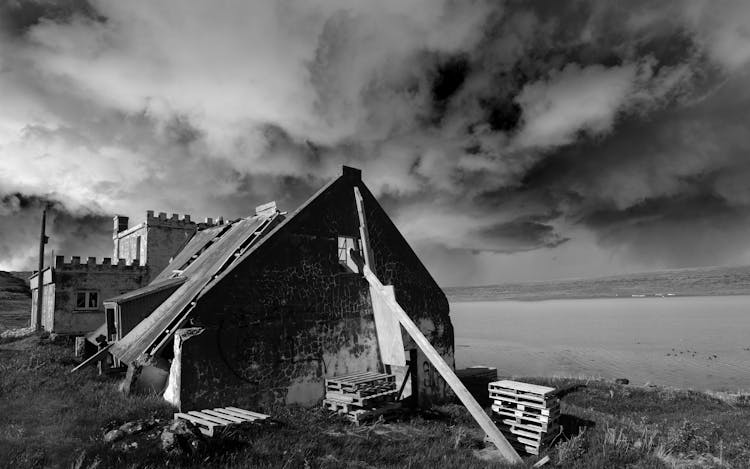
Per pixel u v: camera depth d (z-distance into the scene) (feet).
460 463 31.45
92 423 32.99
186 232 119.03
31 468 24.40
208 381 37.68
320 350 46.34
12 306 200.34
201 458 26.61
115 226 136.26
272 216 63.98
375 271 53.42
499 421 38.04
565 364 102.99
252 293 42.22
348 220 52.95
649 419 47.96
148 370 42.63
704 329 157.99
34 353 65.41
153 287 64.13
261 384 41.09
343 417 40.55
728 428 41.91
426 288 59.26
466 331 185.98
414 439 35.73
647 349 120.57
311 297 46.85
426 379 52.11
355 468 28.35
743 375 86.53
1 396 41.78
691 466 31.58
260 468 26.07
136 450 27.09
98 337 68.69
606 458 32.40
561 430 36.91
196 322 38.34
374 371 50.78
